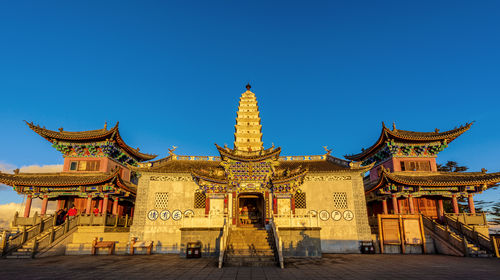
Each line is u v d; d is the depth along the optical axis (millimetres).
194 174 28750
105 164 37031
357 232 29531
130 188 36344
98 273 16766
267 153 30469
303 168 30875
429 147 37188
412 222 29312
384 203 35125
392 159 37062
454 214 32562
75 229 29266
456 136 36062
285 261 22359
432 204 36312
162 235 29531
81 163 37406
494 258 24469
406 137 36094
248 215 35406
